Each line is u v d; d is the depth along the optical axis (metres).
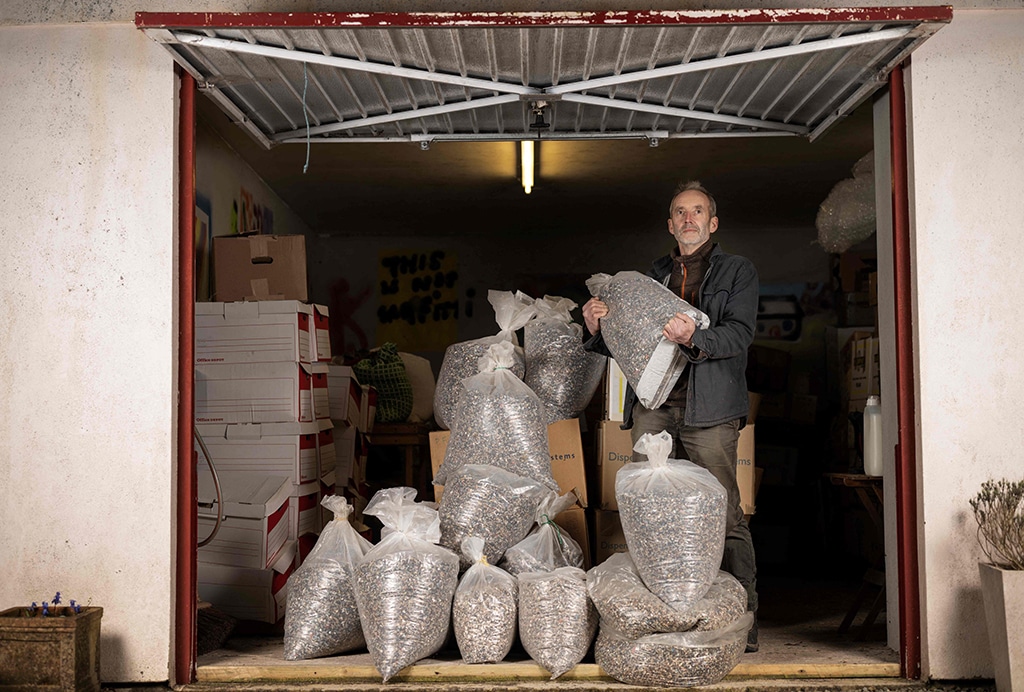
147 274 3.16
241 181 6.10
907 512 3.16
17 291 3.17
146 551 3.09
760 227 8.27
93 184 3.19
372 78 3.41
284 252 4.34
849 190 4.71
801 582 5.48
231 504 3.85
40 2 3.23
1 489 3.12
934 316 3.16
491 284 8.54
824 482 6.60
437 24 2.85
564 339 3.89
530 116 3.95
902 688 3.02
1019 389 3.13
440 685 2.93
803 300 8.19
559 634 2.94
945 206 3.18
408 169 6.42
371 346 8.51
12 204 3.19
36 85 3.22
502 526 3.27
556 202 7.41
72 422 3.13
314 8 3.35
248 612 3.80
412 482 5.71
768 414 6.87
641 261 8.48
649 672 2.84
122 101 3.21
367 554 3.10
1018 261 3.17
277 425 4.04
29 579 3.09
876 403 3.70
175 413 3.17
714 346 3.03
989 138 3.20
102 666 3.06
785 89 3.55
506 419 3.40
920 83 3.22
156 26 2.84
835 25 2.93
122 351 3.14
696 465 3.10
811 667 3.07
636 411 3.34
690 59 3.23
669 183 6.81
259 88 3.47
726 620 2.84
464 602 3.03
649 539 2.87
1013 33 3.22
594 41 3.07
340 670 3.01
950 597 3.09
